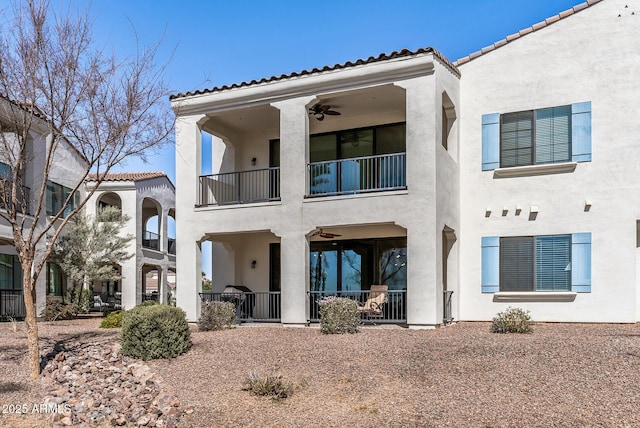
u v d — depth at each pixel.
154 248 33.47
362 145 17.50
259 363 10.62
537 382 8.31
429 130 13.90
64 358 11.78
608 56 14.45
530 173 15.12
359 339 12.10
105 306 27.38
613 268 14.06
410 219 13.95
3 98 11.45
